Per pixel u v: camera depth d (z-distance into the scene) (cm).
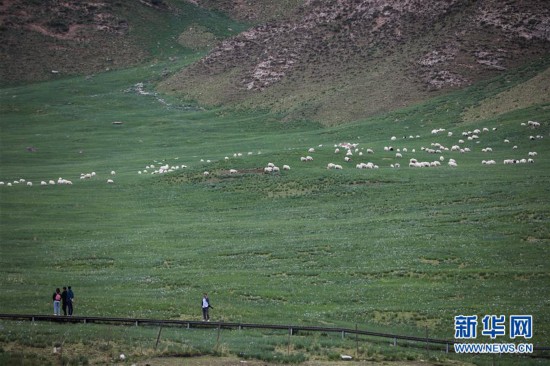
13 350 6775
